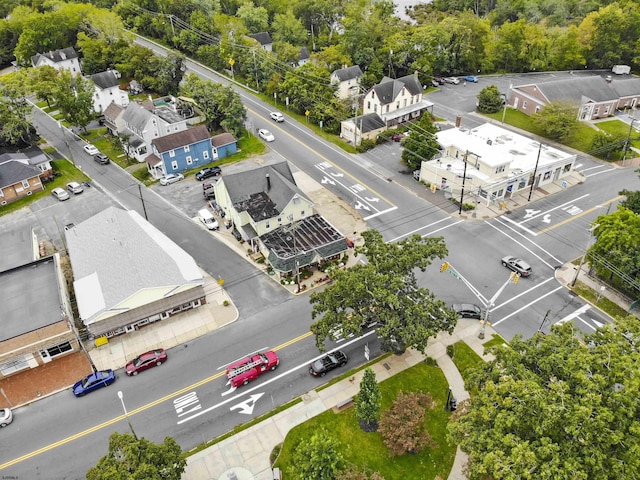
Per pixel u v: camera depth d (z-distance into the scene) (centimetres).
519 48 12750
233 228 6869
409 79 10288
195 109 10200
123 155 8994
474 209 7225
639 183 7819
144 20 14288
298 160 8650
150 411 4494
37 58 12181
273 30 14550
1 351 4691
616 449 3089
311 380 4747
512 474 2972
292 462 4028
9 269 5619
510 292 5744
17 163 7769
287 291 5838
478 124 10019
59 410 4528
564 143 9231
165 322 5431
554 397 3203
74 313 5531
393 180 8050
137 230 6031
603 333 3681
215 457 4097
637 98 10756
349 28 12650
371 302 4603
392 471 3959
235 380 4641
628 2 13338
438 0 18088
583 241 6538
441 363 4878
